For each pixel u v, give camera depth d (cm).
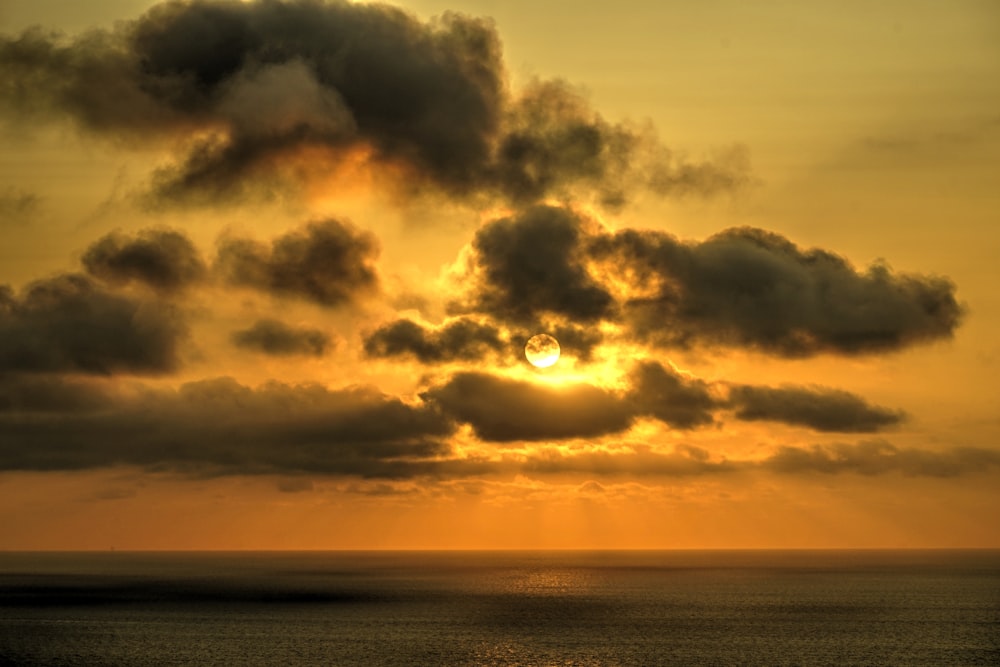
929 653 16862
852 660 16062
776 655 16625
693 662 15812
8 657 16200
